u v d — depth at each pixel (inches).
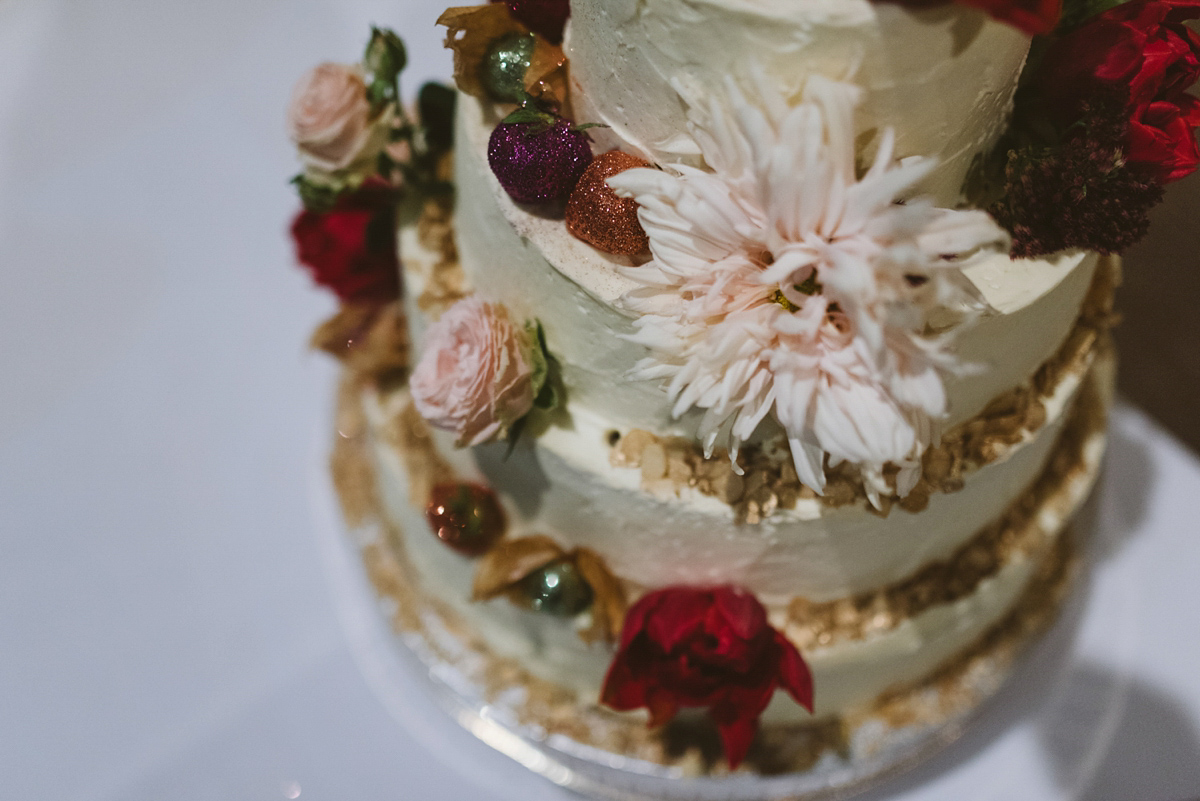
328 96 20.5
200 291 30.2
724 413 16.9
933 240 15.8
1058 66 17.9
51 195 31.4
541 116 18.3
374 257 22.8
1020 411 19.6
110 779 24.5
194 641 25.9
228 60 33.7
